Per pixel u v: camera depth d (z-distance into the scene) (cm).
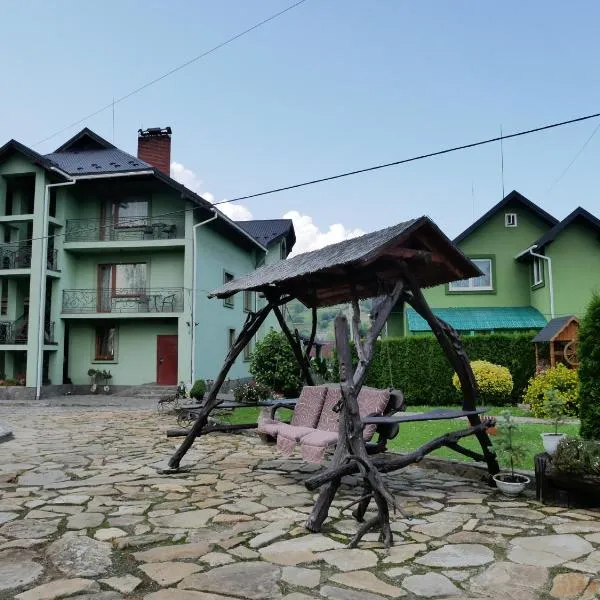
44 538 397
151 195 2042
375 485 397
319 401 671
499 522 432
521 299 1902
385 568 336
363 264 445
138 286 2041
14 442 888
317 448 528
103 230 2050
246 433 966
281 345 1438
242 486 564
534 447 720
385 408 569
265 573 328
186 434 657
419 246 513
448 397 1423
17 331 2014
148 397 1833
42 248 1894
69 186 2038
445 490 541
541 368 1335
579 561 346
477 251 1916
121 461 712
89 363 2045
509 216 1920
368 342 468
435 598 293
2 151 1928
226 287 684
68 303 2011
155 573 330
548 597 294
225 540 389
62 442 886
